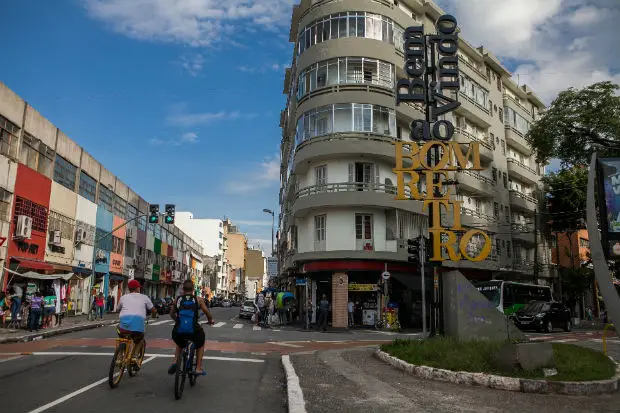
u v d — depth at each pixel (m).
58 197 28.67
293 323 32.41
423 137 15.34
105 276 37.22
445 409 6.50
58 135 28.58
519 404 6.93
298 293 38.16
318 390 7.62
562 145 33.50
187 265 74.44
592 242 9.55
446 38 18.89
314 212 29.89
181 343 7.66
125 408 6.55
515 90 49.62
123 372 8.35
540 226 49.44
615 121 30.44
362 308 29.41
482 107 40.50
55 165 28.33
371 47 29.84
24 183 24.64
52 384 8.13
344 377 8.91
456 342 10.55
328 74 29.97
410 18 32.94
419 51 18.20
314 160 29.94
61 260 29.14
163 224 57.59
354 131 28.66
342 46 29.75
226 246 122.56
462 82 38.12
